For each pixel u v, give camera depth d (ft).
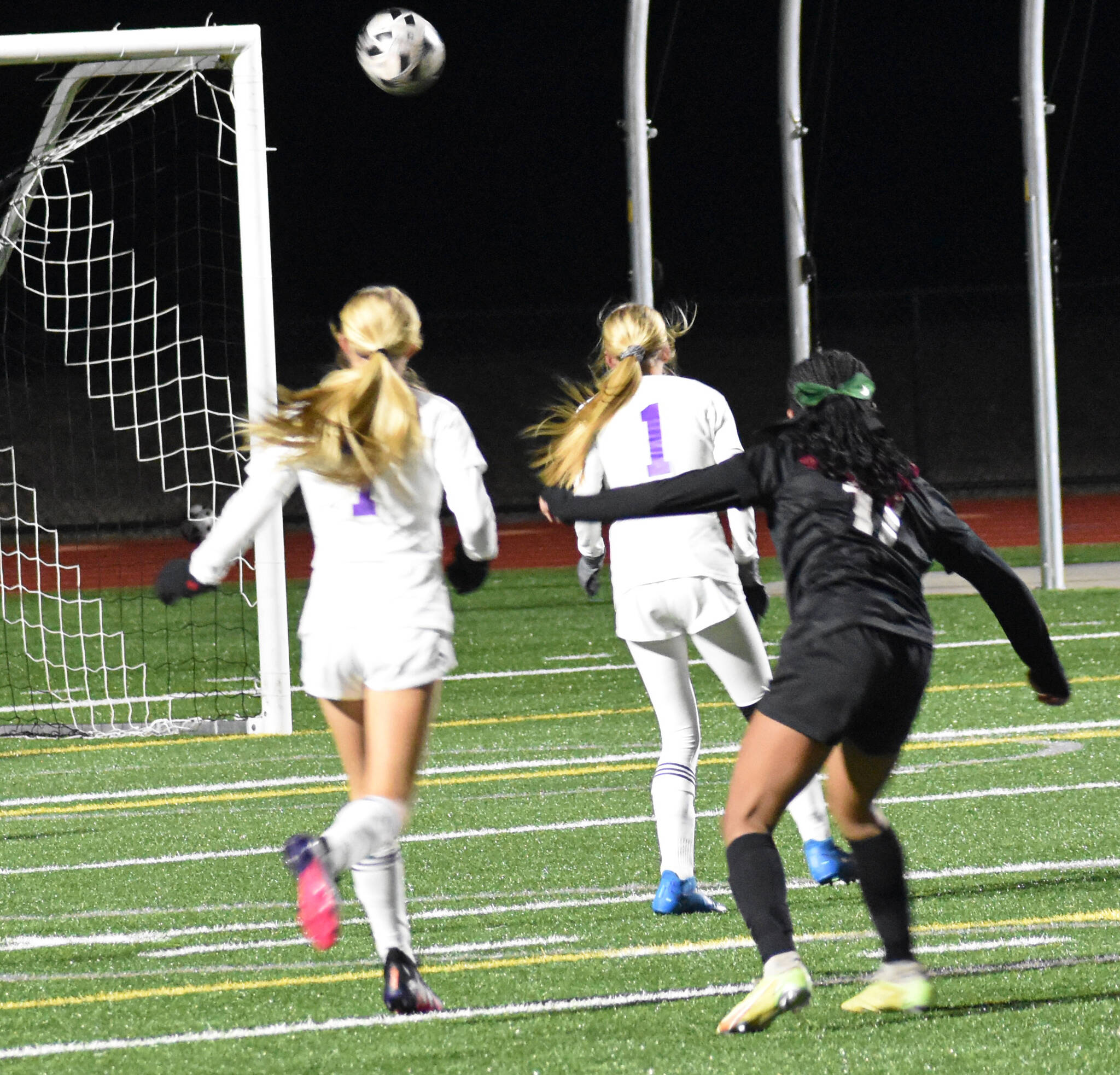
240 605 181.68
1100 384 344.49
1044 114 171.01
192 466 318.04
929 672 45.24
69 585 218.38
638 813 81.30
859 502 44.37
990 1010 48.06
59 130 119.44
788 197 174.60
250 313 108.78
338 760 98.37
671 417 64.28
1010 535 258.98
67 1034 47.93
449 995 51.39
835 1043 45.32
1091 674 120.98
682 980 52.54
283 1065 44.55
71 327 322.75
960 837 73.31
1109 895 62.23
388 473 46.42
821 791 66.39
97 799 88.84
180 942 59.41
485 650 145.89
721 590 62.80
